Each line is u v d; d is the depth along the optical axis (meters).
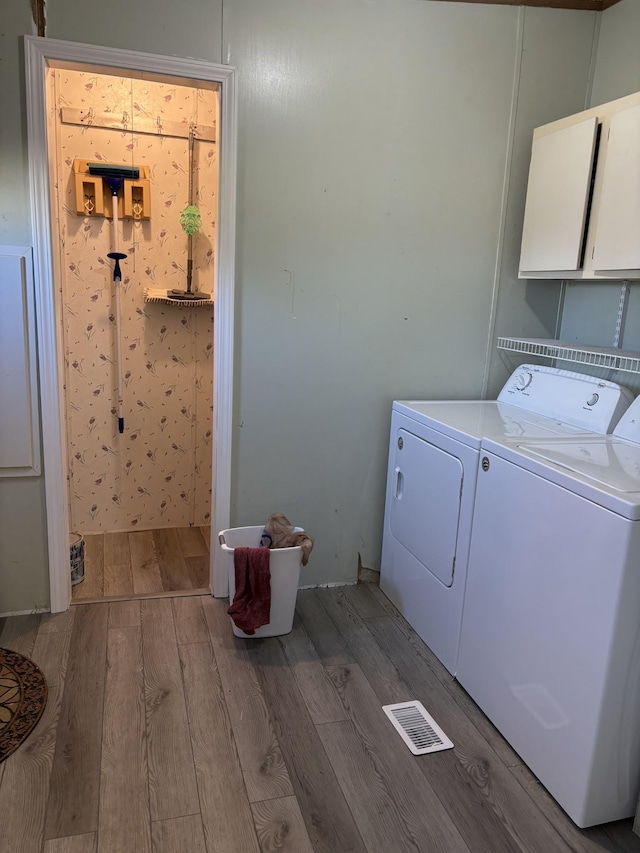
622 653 1.40
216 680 2.03
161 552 3.03
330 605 2.58
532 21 2.45
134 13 2.06
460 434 2.02
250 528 2.43
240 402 2.46
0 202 2.07
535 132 2.42
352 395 2.60
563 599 1.54
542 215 2.38
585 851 1.46
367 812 1.54
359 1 2.27
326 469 2.63
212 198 3.06
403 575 2.48
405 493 2.46
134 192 2.91
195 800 1.55
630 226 1.96
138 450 3.21
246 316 2.39
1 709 1.83
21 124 2.04
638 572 1.36
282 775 1.64
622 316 2.39
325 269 2.45
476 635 1.95
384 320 2.56
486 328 2.70
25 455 2.23
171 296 2.96
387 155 2.42
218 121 2.24
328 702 1.95
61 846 1.40
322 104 2.31
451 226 2.55
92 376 3.05
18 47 1.98
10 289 2.11
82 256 2.92
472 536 1.96
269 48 2.21
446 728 1.86
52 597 2.38
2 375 2.16
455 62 2.41
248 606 2.18
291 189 2.34
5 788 1.55
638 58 2.31
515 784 1.66
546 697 1.62
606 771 1.48
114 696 1.92
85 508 3.20
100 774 1.61
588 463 1.65
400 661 2.19
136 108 2.86
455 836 1.49
